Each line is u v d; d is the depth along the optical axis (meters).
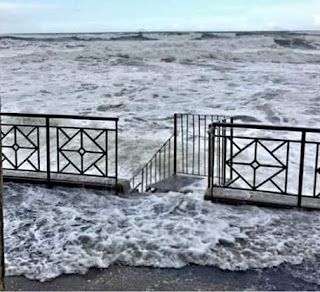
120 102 15.99
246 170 8.24
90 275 3.31
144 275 3.32
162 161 9.06
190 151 9.59
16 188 5.20
